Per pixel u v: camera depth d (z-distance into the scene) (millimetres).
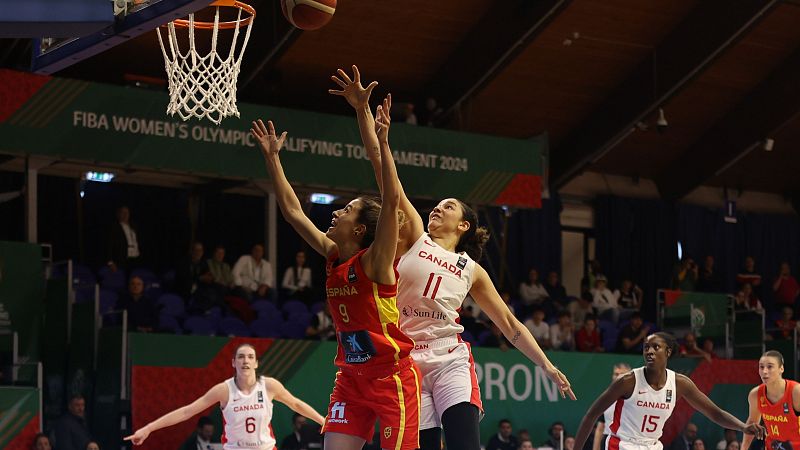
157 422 9047
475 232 5691
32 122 13523
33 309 13531
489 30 17453
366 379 4949
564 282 21172
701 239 22234
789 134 21688
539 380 14977
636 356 15766
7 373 12391
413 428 4965
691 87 20109
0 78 13391
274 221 15859
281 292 17703
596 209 21469
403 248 5414
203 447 12586
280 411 13375
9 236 16016
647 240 21578
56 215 16359
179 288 15414
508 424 14367
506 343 15547
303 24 6168
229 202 17875
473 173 16578
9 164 15586
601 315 18688
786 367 17266
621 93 19578
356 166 15617
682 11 18203
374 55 17766
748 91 20641
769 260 22938
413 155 16094
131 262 15922
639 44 18703
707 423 16125
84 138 13812
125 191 17062
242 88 16422
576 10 17531
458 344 5367
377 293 4836
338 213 5043
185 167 14406
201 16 8539
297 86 18188
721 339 17219
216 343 13102
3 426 11430
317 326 15234
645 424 8445
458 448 5109
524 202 17000
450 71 18203
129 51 16438
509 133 20266
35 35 6008
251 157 14875
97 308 13062
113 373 12641
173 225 17328
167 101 14398
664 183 22297
